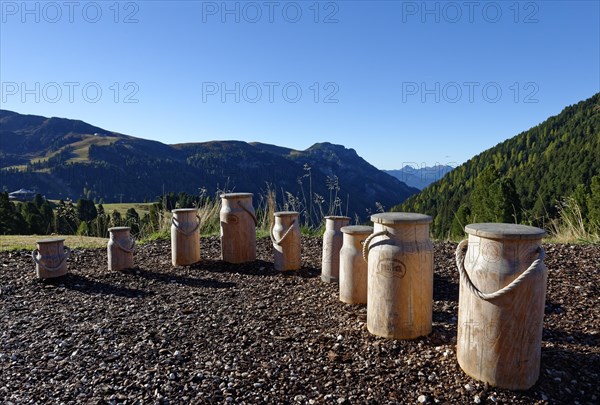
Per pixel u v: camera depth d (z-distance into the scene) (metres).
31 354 3.63
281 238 6.39
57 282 6.01
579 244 6.85
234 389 2.98
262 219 10.07
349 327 4.09
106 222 13.52
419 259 3.64
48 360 3.50
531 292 2.82
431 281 3.78
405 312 3.65
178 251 6.89
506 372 2.87
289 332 4.03
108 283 6.02
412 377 3.09
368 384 3.03
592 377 3.04
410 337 3.68
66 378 3.18
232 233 6.89
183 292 5.55
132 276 6.35
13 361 3.50
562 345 3.57
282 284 5.81
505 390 2.88
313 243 8.38
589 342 3.62
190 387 3.02
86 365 3.39
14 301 5.25
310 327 4.15
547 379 3.00
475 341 2.99
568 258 5.95
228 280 6.11
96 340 3.90
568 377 3.03
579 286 4.91
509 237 2.83
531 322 2.84
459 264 3.09
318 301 5.00
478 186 29.45
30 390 3.01
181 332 4.06
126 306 4.97
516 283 2.76
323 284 5.71
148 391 2.97
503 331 2.85
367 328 3.98
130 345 3.77
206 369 3.28
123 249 6.60
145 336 3.96
